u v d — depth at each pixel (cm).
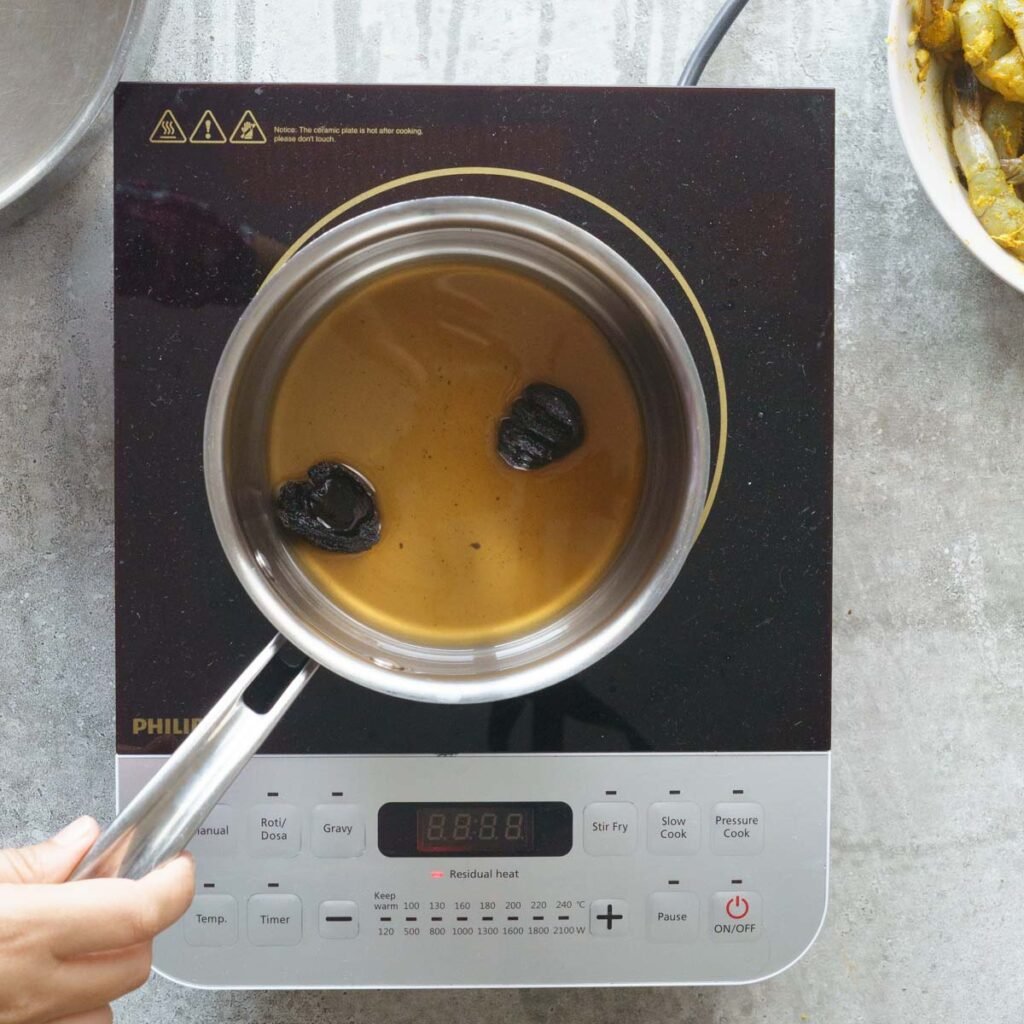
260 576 48
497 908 56
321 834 56
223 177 56
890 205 65
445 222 50
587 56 65
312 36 65
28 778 65
